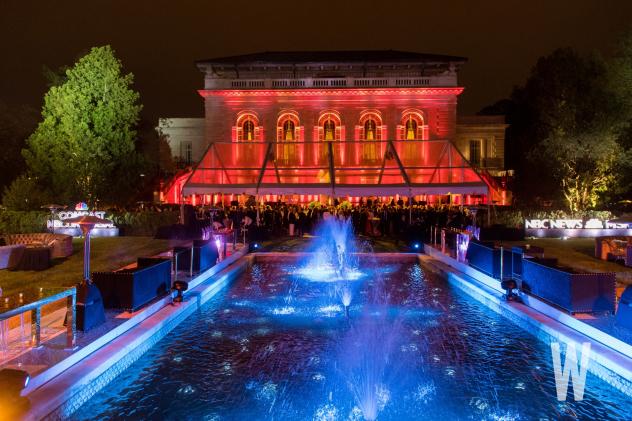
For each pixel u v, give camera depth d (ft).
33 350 25.02
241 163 128.57
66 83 108.68
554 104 123.44
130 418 21.74
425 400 23.62
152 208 109.60
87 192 106.83
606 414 22.38
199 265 48.60
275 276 56.24
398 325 35.94
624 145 114.42
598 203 117.60
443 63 141.18
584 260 60.85
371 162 133.69
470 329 35.06
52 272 52.80
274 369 27.25
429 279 54.34
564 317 32.24
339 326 35.60
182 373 26.73
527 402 23.49
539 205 125.70
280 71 149.79
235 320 37.19
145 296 34.91
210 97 137.59
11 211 92.99
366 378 25.93
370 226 94.17
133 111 114.42
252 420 21.58
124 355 27.20
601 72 122.83
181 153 159.94
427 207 102.06
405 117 136.98
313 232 94.79
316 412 22.34
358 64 143.84
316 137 136.77
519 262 42.98
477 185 92.84
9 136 147.33
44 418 20.11
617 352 26.37
